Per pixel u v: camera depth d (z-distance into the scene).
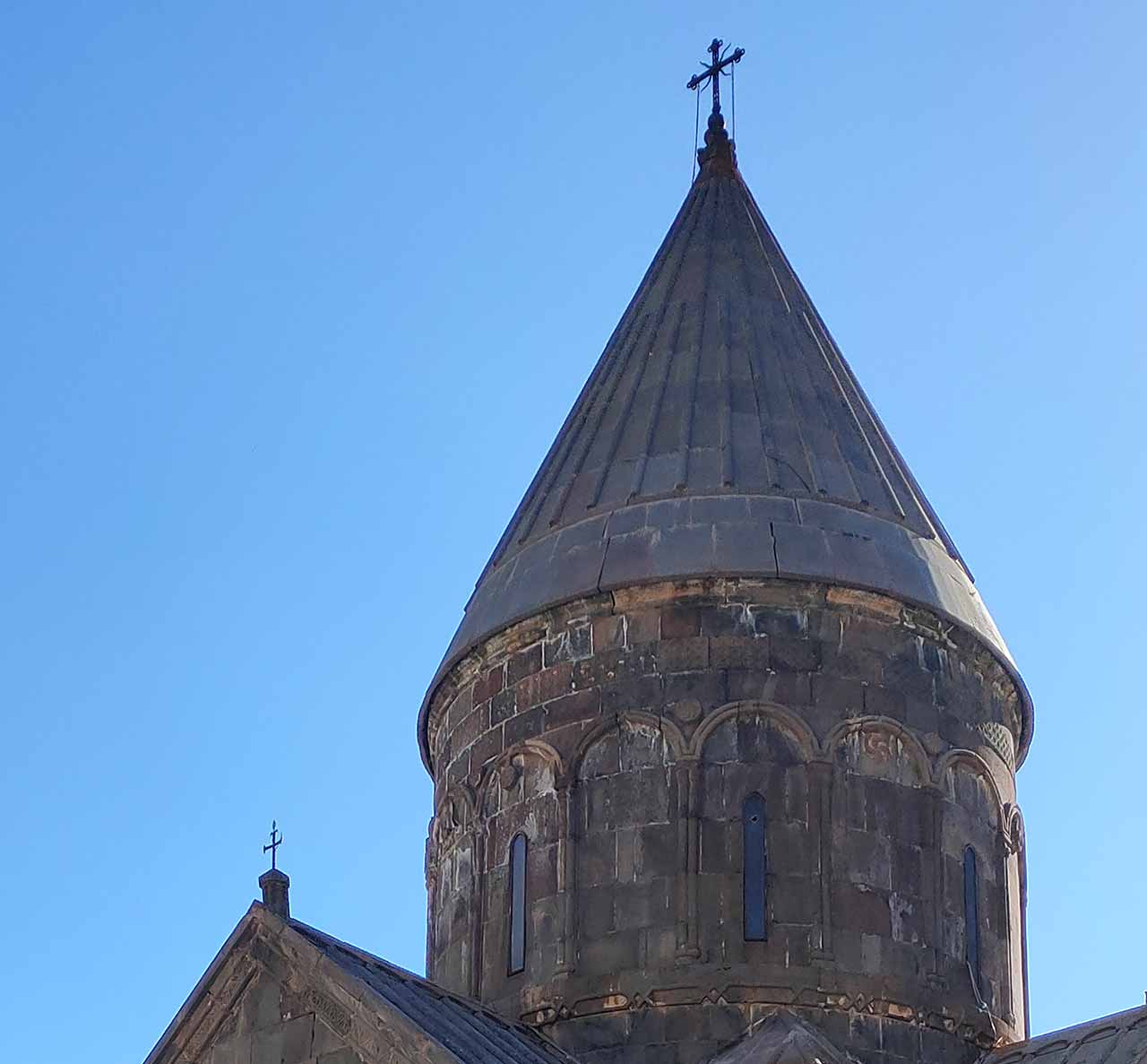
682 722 33.19
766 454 35.59
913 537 35.69
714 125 41.75
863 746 33.38
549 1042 31.94
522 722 34.41
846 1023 31.67
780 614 33.88
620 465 36.06
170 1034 30.98
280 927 30.44
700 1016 31.52
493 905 33.72
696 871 32.31
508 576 35.88
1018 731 36.31
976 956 33.47
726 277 38.84
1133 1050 30.59
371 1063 29.08
